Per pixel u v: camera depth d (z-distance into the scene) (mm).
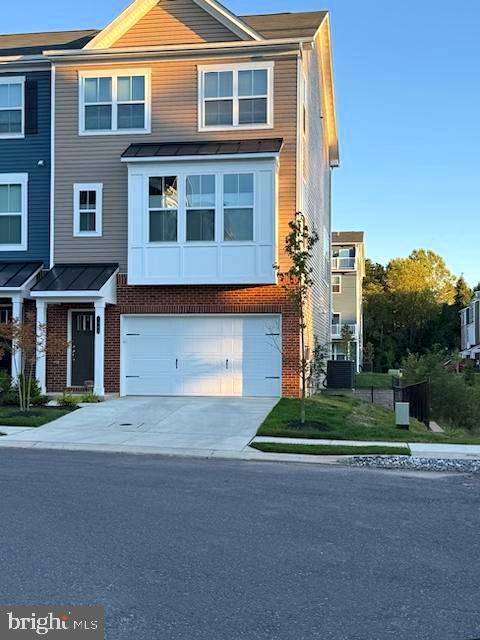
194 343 18844
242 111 18844
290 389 18234
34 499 7754
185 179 18188
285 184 18406
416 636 4203
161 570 5359
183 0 19312
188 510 7344
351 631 4262
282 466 10445
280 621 4402
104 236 19281
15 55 20312
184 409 16250
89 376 19312
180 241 18188
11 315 19875
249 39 18750
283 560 5676
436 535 6512
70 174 19500
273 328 18453
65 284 18125
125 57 19203
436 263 72062
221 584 5070
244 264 17938
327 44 24078
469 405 21234
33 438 12812
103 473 9539
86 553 5762
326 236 28812
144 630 4238
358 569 5473
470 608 4672
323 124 26844
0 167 20172
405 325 67250
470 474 9898
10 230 20062
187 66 19094
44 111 20125
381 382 32219
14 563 5461
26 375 18250
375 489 8680
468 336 52719
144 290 18859
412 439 13016
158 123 19219
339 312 52938
